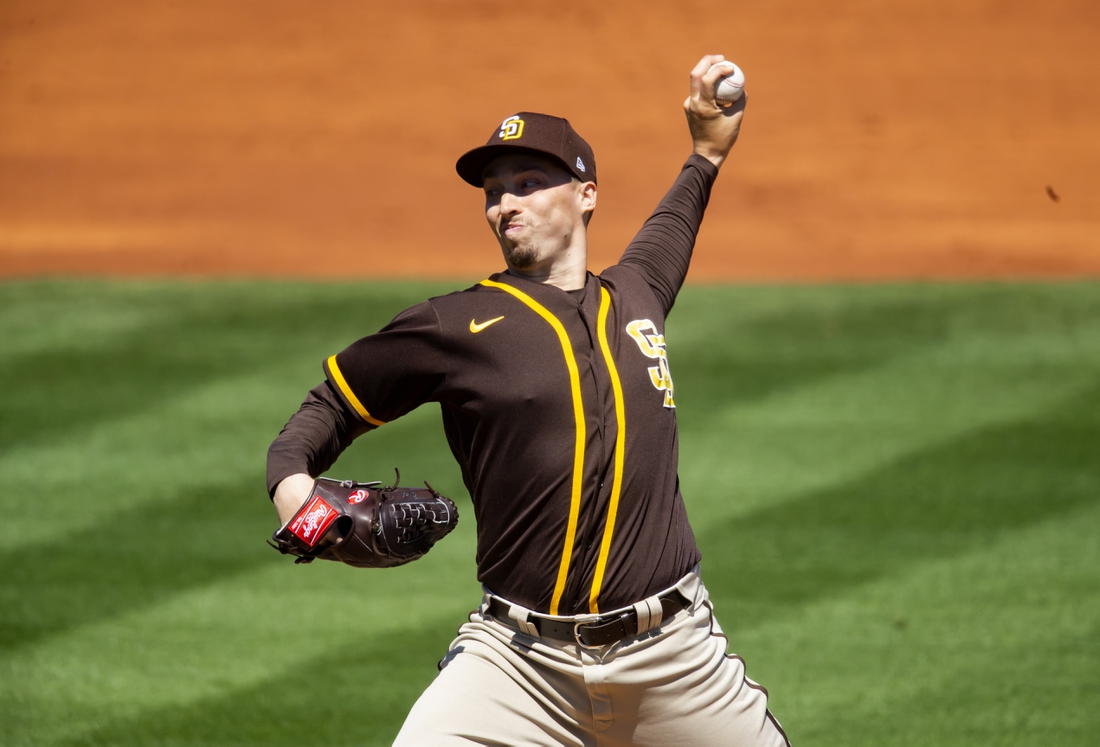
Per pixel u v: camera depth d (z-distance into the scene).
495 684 9.35
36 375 32.06
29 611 19.16
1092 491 23.52
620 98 65.69
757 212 54.59
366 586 20.28
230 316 36.94
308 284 40.41
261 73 70.81
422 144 63.31
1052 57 66.31
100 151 64.44
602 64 68.94
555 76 68.12
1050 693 15.84
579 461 9.05
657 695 9.32
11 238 54.47
